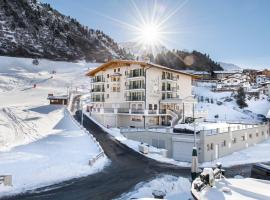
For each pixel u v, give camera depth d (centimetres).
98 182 2405
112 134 4741
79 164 2923
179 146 3903
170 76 6638
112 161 3241
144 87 6069
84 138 4253
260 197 1057
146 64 6028
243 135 4762
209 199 1029
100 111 5969
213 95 11475
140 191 2122
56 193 2094
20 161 2867
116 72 6788
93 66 19362
